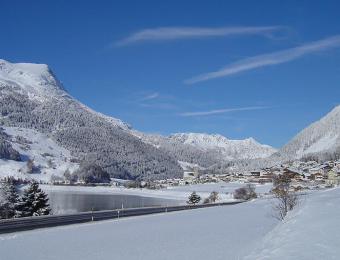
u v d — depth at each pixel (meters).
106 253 28.97
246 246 27.80
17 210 73.50
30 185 76.12
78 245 32.66
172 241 33.97
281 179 144.00
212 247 29.20
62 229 43.97
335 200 48.34
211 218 56.91
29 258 27.53
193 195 129.75
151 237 37.00
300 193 104.62
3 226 41.38
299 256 17.83
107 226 47.56
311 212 33.38
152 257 26.84
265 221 49.16
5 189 74.88
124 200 169.12
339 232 22.05
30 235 38.50
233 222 49.53
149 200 172.25
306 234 22.83
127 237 37.31
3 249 30.73
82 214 54.44
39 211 73.69
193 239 34.72
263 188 198.75
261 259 18.59
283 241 22.23
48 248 31.19
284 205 58.81
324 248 18.80
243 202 110.94
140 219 57.72
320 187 164.00
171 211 76.50
